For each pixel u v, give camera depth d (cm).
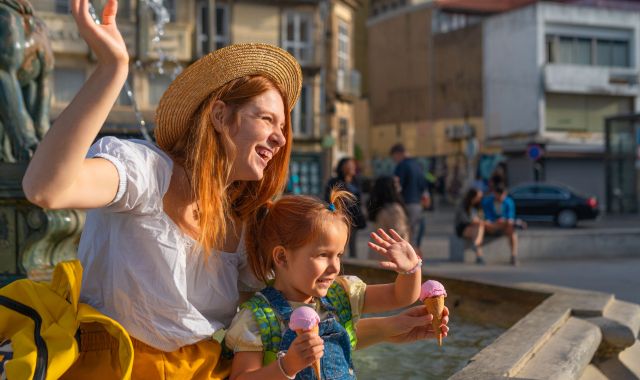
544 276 927
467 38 3991
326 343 206
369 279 659
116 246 183
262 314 201
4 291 181
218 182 193
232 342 200
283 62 205
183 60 2762
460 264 1091
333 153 3216
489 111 3866
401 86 4403
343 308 223
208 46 1372
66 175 151
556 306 414
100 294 190
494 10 4141
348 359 211
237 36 2994
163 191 181
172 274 183
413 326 228
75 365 182
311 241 202
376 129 4600
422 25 4256
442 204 3847
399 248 217
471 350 403
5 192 362
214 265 198
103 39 151
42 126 412
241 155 198
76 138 150
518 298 502
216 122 195
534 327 348
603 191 3656
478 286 538
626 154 2562
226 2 2958
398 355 388
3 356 173
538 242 1163
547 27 3653
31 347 168
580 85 3634
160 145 200
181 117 195
